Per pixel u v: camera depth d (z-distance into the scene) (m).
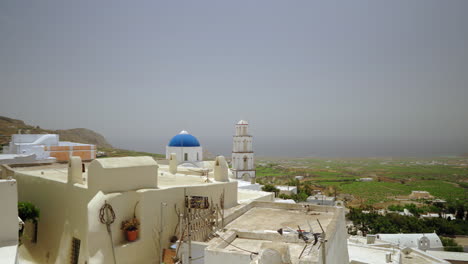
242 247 13.63
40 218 20.67
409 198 124.19
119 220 16.34
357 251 35.47
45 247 19.94
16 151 39.19
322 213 19.97
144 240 16.84
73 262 17.64
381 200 119.25
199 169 30.48
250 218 19.20
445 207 101.56
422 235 54.59
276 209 21.22
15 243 13.59
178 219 18.41
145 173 17.88
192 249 15.47
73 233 17.55
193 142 50.66
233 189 22.16
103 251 15.47
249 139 67.31
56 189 19.48
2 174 27.16
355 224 70.94
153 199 17.34
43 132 96.75
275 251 10.74
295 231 16.03
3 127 88.94
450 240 59.00
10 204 13.84
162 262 17.00
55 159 36.38
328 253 13.23
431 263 33.00
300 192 99.31
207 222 17.44
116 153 106.75
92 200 15.70
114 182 16.42
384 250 35.94
